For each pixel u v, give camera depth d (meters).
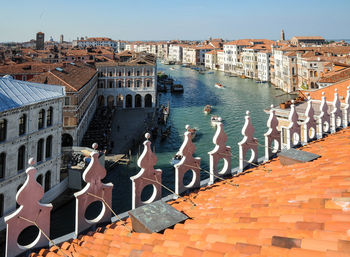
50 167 38.00
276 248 5.40
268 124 14.52
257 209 7.75
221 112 94.44
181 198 11.17
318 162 10.85
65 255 8.31
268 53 162.75
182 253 6.53
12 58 117.12
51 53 147.62
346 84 41.47
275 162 13.36
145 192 41.91
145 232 8.45
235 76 193.38
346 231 5.24
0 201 30.81
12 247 8.71
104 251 8.05
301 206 6.85
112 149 60.94
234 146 61.47
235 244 6.16
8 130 30.78
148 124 80.88
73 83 62.50
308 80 105.69
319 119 16.19
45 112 36.28
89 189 9.74
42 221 9.23
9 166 31.38
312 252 4.94
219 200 9.92
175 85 135.62
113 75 101.62
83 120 66.25
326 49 120.81
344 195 6.69
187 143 11.67
